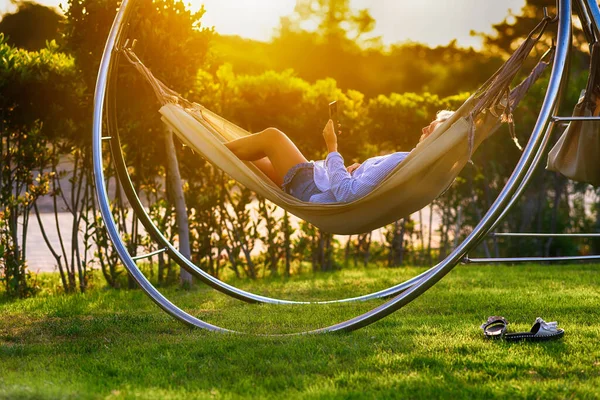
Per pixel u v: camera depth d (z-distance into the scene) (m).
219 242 7.86
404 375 3.23
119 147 4.63
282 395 2.96
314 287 6.58
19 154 6.56
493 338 3.96
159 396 2.91
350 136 8.38
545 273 7.31
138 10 6.38
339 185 4.19
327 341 3.89
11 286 6.48
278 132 4.40
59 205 18.47
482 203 9.55
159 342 4.02
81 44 6.41
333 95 8.31
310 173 4.38
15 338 4.30
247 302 5.34
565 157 4.29
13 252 6.62
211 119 4.83
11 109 6.45
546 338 3.89
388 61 27.78
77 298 5.97
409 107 8.67
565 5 3.63
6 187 6.52
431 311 4.96
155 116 6.80
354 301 5.32
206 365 3.48
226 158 4.25
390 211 4.01
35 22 20.53
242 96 8.12
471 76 24.86
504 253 9.60
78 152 6.93
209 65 7.21
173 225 7.38
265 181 4.29
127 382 3.19
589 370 3.29
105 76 4.42
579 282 6.51
